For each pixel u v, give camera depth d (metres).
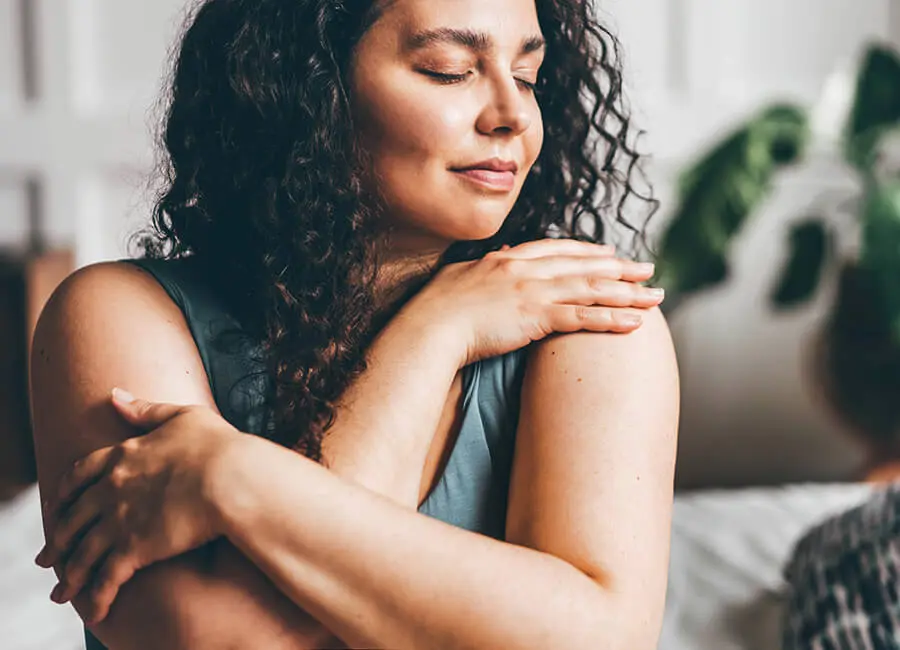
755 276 3.46
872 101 3.02
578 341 0.90
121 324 0.88
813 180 3.41
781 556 1.94
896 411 3.15
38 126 3.08
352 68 0.90
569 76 1.09
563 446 0.86
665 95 3.29
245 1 0.94
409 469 0.85
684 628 1.68
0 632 1.64
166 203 1.01
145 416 0.83
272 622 0.79
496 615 0.77
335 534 0.76
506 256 0.94
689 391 3.48
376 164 0.91
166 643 0.79
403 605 0.76
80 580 0.81
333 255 0.92
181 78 1.00
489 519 0.92
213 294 0.96
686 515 2.17
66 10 3.05
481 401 0.93
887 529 1.58
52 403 0.88
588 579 0.81
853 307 3.17
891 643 1.50
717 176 2.96
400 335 0.89
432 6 0.87
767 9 3.35
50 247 3.06
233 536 0.76
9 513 2.21
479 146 0.89
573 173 1.11
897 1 3.42
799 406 3.53
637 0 3.24
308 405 0.87
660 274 2.95
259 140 0.94
